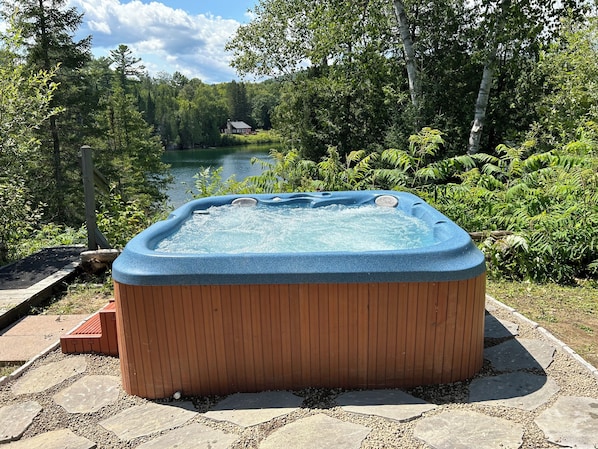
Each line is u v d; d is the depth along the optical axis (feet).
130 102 72.54
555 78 30.45
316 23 35.76
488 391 7.97
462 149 33.60
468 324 8.18
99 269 15.31
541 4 26.76
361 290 7.88
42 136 41.88
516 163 19.30
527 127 33.68
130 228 18.54
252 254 8.09
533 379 8.30
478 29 30.40
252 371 8.17
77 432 7.20
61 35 43.42
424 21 35.55
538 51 31.42
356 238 11.76
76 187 45.01
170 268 7.86
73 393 8.32
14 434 7.15
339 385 8.27
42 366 9.29
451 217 18.01
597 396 7.70
